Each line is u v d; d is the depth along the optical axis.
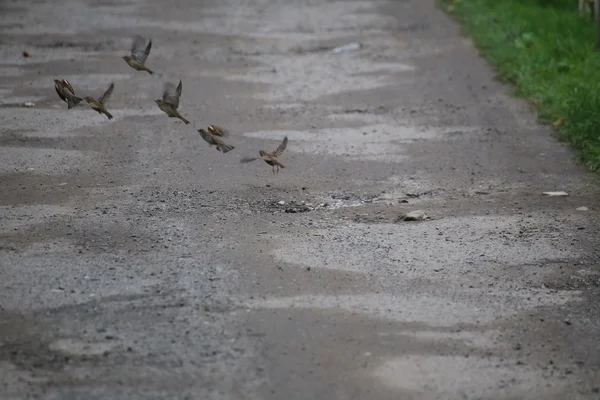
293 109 27.44
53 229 17.89
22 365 12.88
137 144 23.81
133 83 29.91
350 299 15.07
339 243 17.47
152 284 15.45
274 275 15.91
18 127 24.91
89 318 14.23
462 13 41.56
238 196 20.22
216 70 31.78
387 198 20.33
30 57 32.91
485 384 12.67
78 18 40.00
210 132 15.54
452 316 14.59
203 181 21.17
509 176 21.84
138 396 12.15
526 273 16.27
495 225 18.56
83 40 35.78
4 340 13.56
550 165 22.62
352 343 13.65
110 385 12.40
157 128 25.22
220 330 13.91
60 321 14.12
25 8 42.19
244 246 17.20
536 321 14.52
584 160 22.91
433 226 18.52
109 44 35.25
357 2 45.00
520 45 33.97
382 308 14.78
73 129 24.92
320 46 35.69
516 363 13.25
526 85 29.45
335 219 18.91
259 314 14.46
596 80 29.05
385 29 38.78
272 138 24.61
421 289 15.52
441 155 23.34
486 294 15.41
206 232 17.91
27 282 15.42
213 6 43.53
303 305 14.81
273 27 39.00
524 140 24.58
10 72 30.78
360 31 38.34
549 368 13.14
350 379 12.69
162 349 13.34
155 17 40.56
